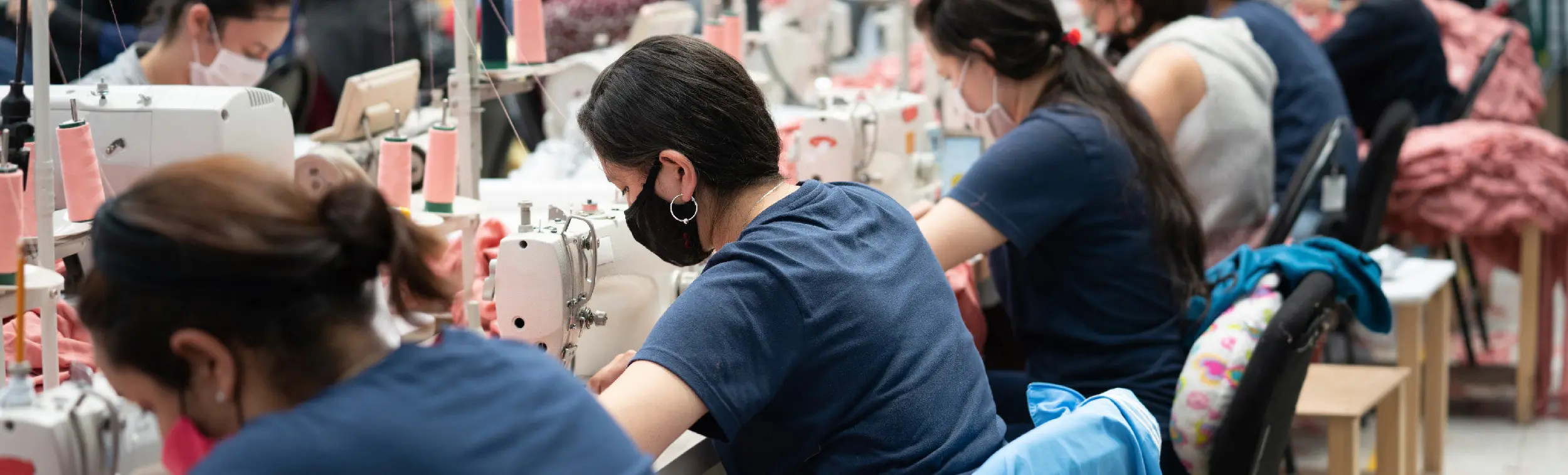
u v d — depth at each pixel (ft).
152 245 2.69
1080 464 4.18
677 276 6.20
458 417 2.97
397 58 10.07
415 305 3.08
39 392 4.49
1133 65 8.79
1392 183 9.90
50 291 4.19
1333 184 9.59
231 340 2.81
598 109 4.59
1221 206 8.91
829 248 4.42
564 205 6.95
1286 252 6.53
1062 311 6.63
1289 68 10.62
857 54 14.33
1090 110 6.43
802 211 4.53
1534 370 11.88
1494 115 14.53
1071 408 4.90
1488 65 12.55
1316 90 10.57
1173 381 6.47
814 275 4.30
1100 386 6.56
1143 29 9.12
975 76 6.88
